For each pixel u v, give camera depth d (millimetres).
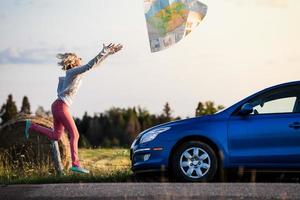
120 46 13352
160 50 12992
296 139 12453
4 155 16906
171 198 10328
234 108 12859
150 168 12891
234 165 12625
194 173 12703
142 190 10891
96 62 13312
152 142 12906
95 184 11508
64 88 13500
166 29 12969
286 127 12492
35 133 16891
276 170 12562
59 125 13805
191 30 13023
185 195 10445
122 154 20219
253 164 12562
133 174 14039
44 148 16844
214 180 12914
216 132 12695
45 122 17078
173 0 12961
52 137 13898
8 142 16984
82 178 13711
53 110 13586
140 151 13039
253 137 12578
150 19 13023
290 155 12438
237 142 12633
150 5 13047
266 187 10773
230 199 10141
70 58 13625
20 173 15633
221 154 12633
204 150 12664
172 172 12984
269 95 12797
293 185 10914
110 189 11031
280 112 12664
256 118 12680
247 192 10477
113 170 15047
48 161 16797
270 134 12531
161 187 11055
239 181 13500
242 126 12641
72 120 13586
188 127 12812
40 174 15406
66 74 13469
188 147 12727
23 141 16922
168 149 12781
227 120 12766
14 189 11398
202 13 13023
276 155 12484
